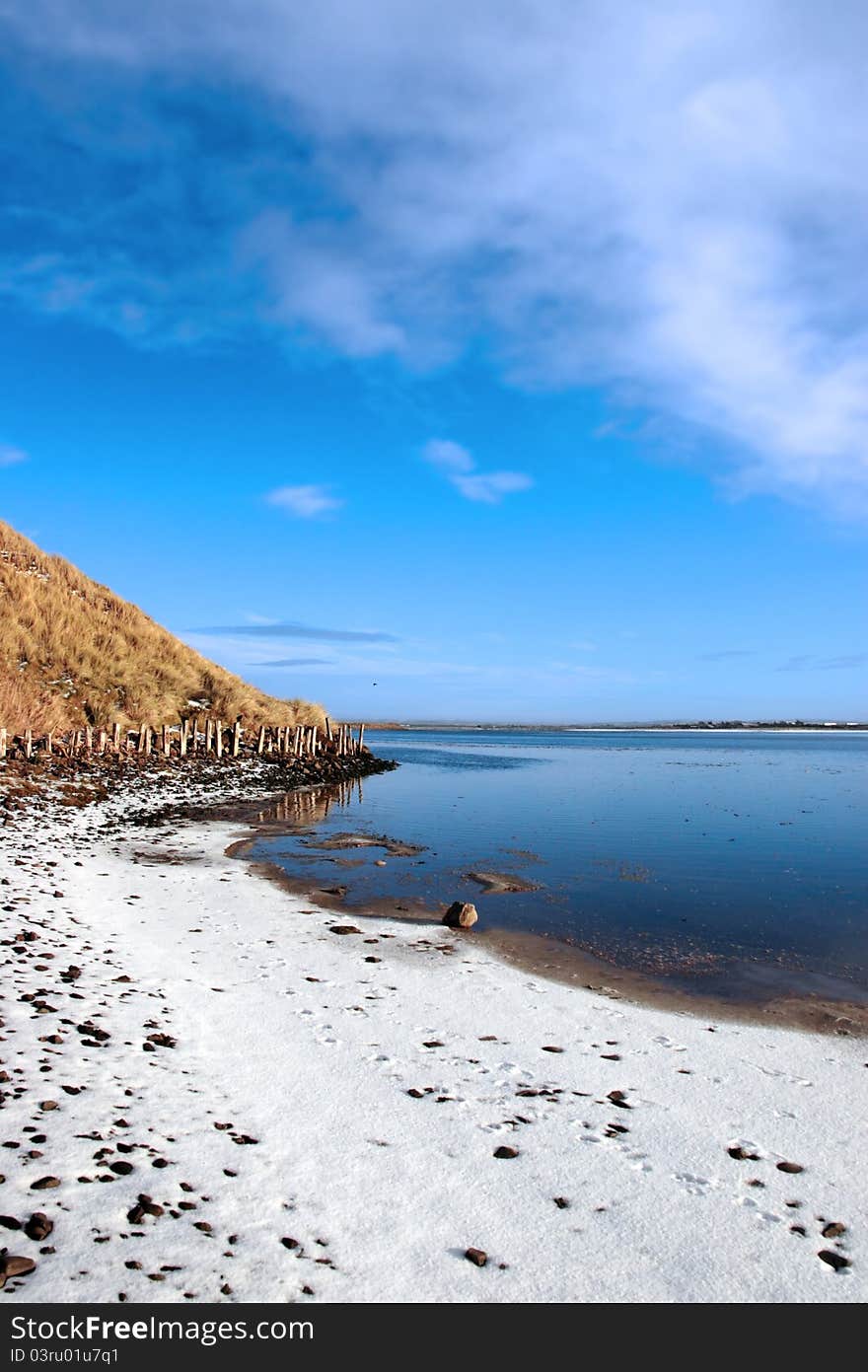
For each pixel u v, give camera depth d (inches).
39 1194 166.7
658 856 710.5
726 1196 187.8
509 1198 182.7
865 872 644.7
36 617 1309.1
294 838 755.4
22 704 1060.5
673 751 3181.6
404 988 341.4
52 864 537.0
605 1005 336.2
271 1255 156.7
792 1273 160.4
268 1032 278.1
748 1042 298.2
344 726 1902.1
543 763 2118.6
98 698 1239.5
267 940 407.8
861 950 434.0
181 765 1161.4
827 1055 285.9
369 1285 151.1
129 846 662.5
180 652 1675.7
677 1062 273.9
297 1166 190.7
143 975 328.5
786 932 467.8
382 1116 220.2
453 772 1726.1
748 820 957.2
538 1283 154.7
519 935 448.8
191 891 515.5
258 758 1370.6
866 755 2847.0
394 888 561.0
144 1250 153.6
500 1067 260.8
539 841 783.7
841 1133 222.7
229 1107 217.9
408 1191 183.2
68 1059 232.2
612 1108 234.4
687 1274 159.2
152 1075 230.5
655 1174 197.2
